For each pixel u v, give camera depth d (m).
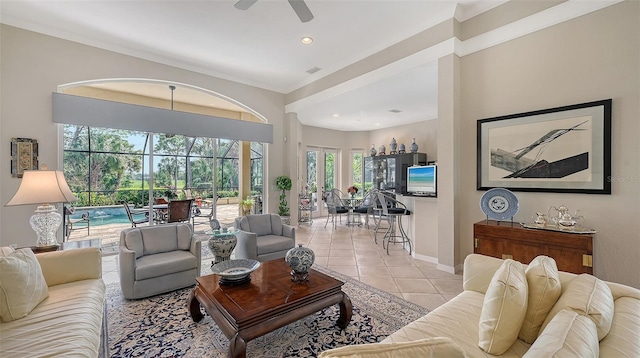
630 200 2.42
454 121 3.44
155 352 1.96
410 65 3.85
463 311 1.63
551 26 2.85
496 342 1.25
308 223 7.23
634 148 2.41
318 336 2.16
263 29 3.77
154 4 3.25
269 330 1.83
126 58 4.39
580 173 2.66
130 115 4.52
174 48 4.36
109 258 4.17
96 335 1.62
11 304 1.60
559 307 1.23
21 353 1.32
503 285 1.30
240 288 2.15
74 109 4.00
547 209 2.88
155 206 5.18
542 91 2.91
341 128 8.74
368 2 3.19
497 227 2.84
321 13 3.39
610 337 1.03
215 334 2.18
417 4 3.25
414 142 7.39
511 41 3.12
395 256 4.27
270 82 5.88
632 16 2.42
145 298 2.78
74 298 1.90
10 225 3.56
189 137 5.52
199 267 3.11
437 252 3.83
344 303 2.23
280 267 2.64
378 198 4.87
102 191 4.72
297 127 6.59
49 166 3.82
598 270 2.57
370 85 4.59
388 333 2.20
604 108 2.53
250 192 6.34
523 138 3.02
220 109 6.95
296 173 6.43
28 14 3.47
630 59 2.43
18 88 3.62
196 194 5.70
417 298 2.80
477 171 3.38
